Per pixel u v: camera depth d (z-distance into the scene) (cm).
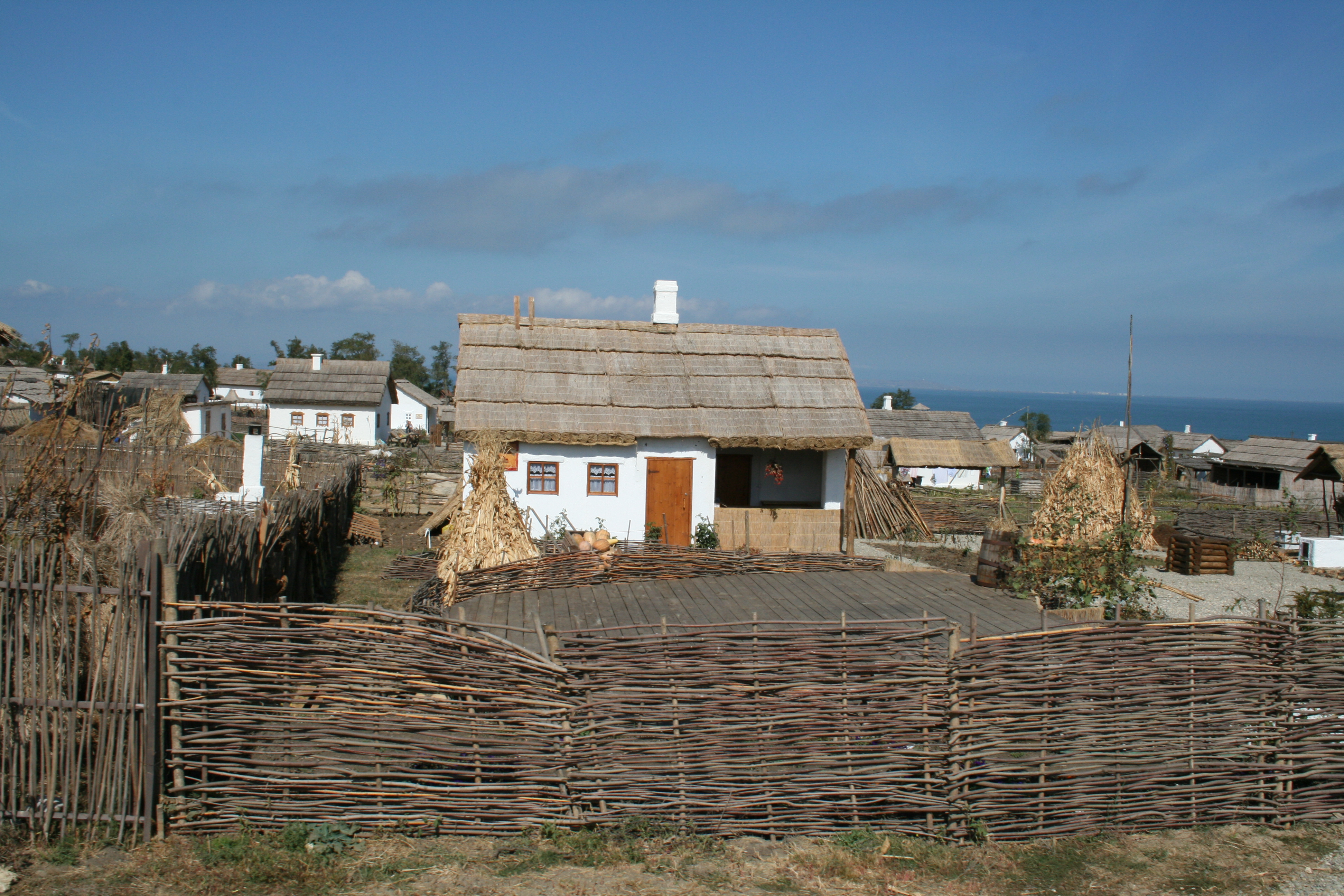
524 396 1766
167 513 884
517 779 591
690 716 592
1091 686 614
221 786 579
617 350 1900
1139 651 623
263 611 577
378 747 582
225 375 7856
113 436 1055
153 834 568
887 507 2420
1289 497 3484
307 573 1376
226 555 824
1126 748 620
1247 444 5203
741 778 596
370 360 9238
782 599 1125
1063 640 616
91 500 848
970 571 1845
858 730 598
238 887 525
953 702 599
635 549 1308
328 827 577
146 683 558
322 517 1562
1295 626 639
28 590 558
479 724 586
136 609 553
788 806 601
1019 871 573
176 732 570
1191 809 631
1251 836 625
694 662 595
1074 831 617
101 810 565
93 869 536
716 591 1177
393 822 588
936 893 545
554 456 1744
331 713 579
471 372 1788
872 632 611
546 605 1079
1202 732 629
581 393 1797
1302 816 641
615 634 914
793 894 536
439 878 540
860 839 588
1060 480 2233
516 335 1883
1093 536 1579
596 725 589
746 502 2112
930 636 611
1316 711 644
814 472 2130
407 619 599
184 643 566
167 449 1447
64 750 564
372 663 581
